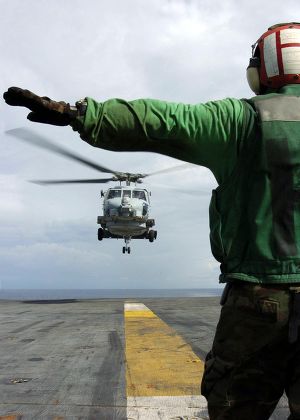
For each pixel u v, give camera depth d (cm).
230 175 227
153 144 215
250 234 222
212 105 220
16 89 191
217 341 238
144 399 487
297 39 236
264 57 242
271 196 218
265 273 216
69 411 450
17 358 704
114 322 1191
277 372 229
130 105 208
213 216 236
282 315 214
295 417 229
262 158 218
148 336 922
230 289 231
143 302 2134
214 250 238
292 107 225
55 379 572
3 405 469
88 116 202
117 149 217
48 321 1245
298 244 216
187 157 224
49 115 202
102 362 671
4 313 1534
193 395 500
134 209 2892
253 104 227
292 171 217
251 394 233
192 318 1280
